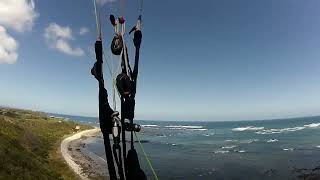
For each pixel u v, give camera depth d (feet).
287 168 156.87
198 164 179.83
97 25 11.91
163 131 572.92
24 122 288.10
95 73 12.01
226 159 195.93
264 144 280.31
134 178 11.50
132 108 11.69
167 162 187.11
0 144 98.73
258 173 149.38
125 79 11.44
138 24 12.15
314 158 184.34
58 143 234.38
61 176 114.73
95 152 225.56
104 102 11.86
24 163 95.71
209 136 425.28
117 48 11.82
